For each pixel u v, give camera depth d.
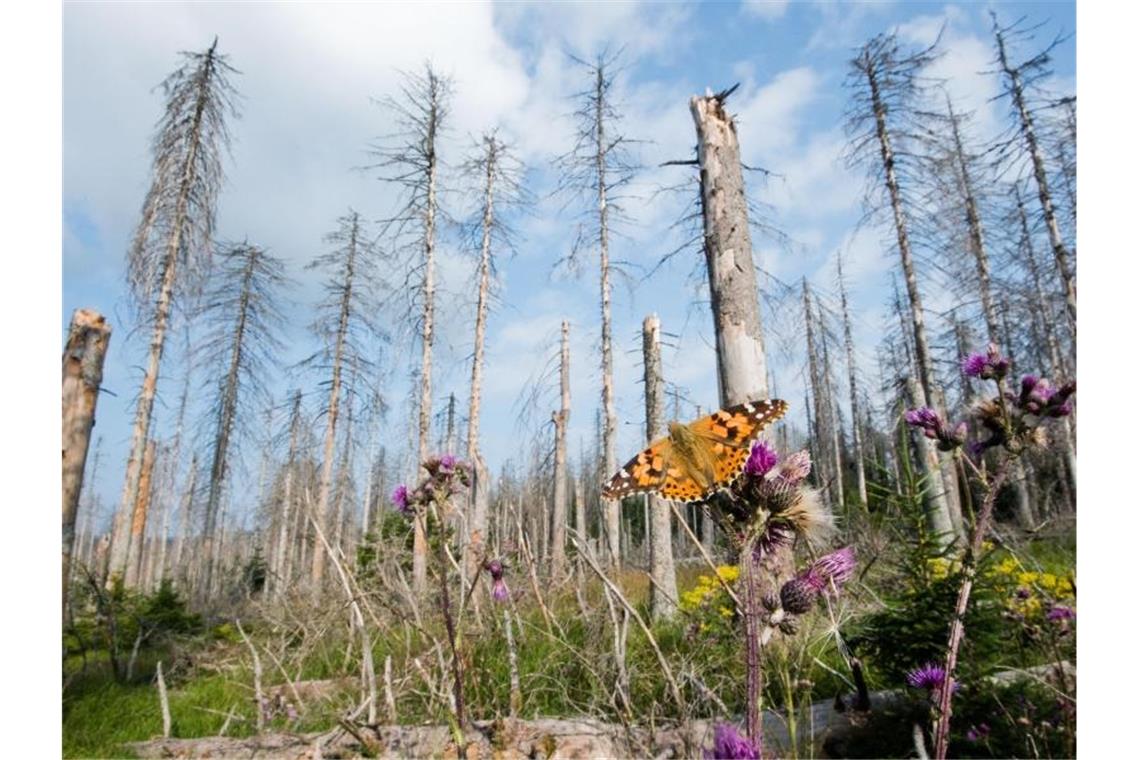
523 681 4.60
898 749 3.32
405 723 4.41
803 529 1.64
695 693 3.64
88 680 7.71
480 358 15.88
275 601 7.12
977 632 3.47
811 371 24.66
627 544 9.58
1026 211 15.72
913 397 11.00
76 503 6.23
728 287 6.61
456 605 4.99
